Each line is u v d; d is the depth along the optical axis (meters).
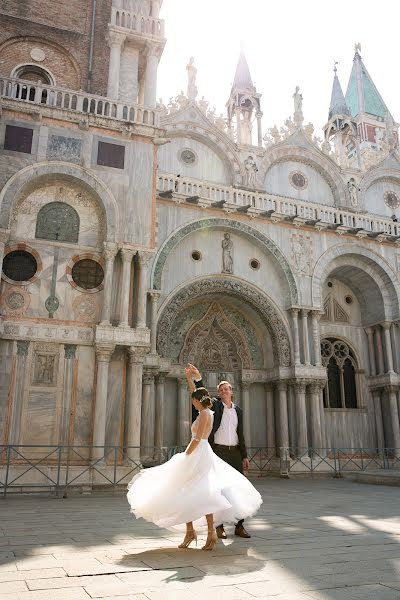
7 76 18.94
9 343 15.59
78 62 21.20
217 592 4.05
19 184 16.59
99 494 13.95
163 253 21.83
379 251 27.16
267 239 24.52
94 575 4.59
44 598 3.87
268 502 12.05
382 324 27.09
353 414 26.86
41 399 15.43
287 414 23.66
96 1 22.27
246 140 32.22
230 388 7.60
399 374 26.30
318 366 23.77
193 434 6.00
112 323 16.67
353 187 29.81
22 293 16.12
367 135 65.19
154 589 4.14
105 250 16.94
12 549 5.81
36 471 14.62
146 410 19.80
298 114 30.31
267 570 4.80
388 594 4.01
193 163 26.91
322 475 22.19
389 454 26.00
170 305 22.16
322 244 25.81
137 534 6.96
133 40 20.78
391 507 10.84
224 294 24.19
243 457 7.43
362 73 70.56
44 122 17.47
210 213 23.58
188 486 5.77
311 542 6.36
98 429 15.26
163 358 21.41
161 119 26.42
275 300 24.45
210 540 5.75
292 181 29.22
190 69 28.27
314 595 3.98
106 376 15.80
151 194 18.09
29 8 21.16
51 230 17.05
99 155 17.83
